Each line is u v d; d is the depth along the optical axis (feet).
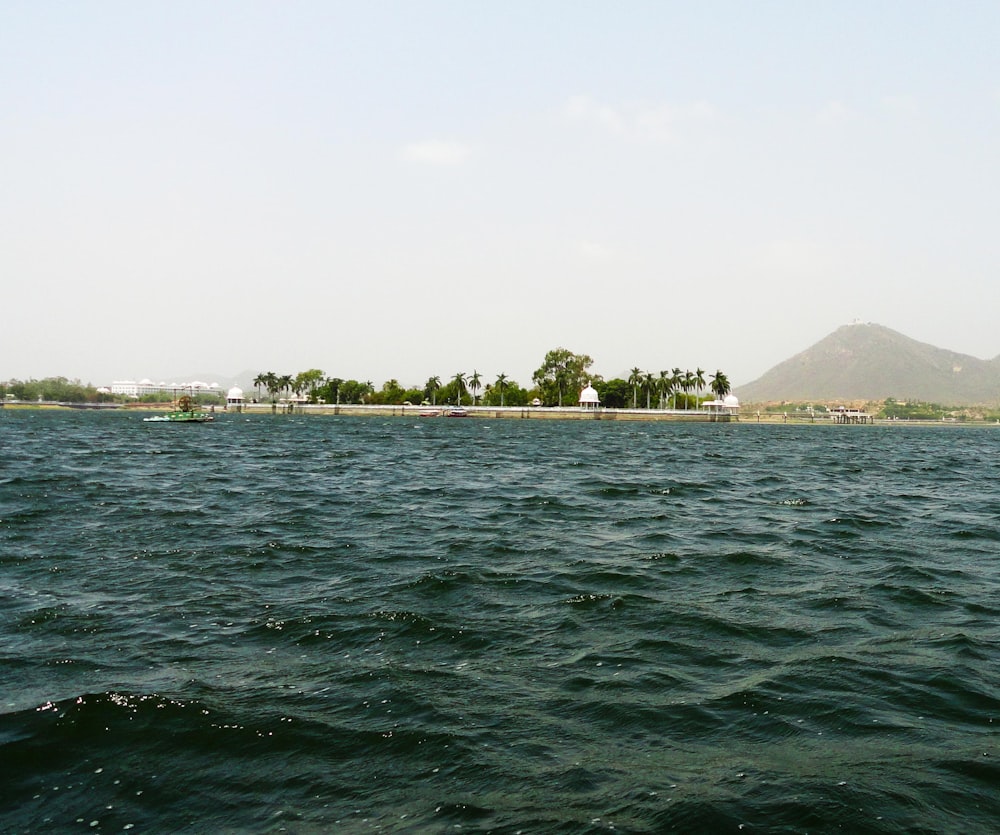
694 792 30.42
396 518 104.99
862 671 44.47
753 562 76.38
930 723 37.29
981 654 47.75
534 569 72.18
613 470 196.44
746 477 181.37
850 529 99.60
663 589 64.80
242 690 40.88
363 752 33.86
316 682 42.24
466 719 37.35
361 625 53.11
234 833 27.66
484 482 158.81
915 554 82.07
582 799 29.89
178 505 112.78
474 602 59.88
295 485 146.61
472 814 28.81
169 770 32.30
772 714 38.22
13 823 28.32
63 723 36.32
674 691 41.32
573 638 50.80
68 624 52.80
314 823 28.30
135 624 53.06
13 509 103.86
